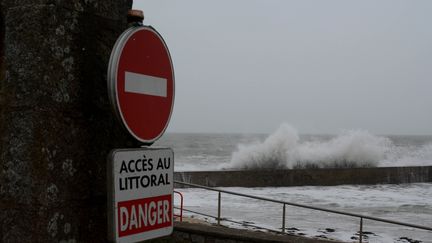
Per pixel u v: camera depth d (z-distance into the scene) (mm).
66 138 2490
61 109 2467
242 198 22234
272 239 6285
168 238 6156
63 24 2486
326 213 19328
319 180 28219
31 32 2420
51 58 2424
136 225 2596
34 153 2369
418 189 28750
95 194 2668
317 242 6473
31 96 2393
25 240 2367
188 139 114250
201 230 6312
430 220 18922
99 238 2703
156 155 2740
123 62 2484
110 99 2443
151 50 2688
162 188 2777
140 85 2604
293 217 18000
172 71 2875
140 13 2680
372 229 16219
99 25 2717
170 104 2857
